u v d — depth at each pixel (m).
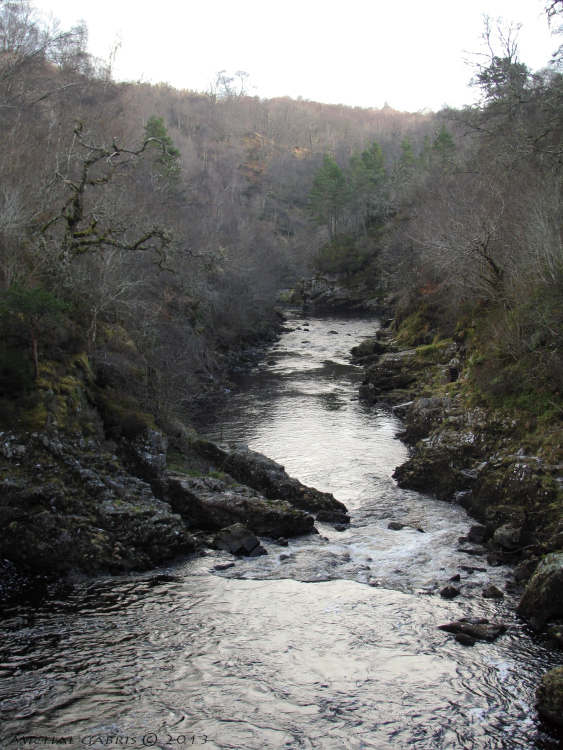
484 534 17.31
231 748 9.24
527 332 23.98
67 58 44.97
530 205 28.11
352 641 12.24
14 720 9.73
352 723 9.84
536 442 20.30
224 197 85.94
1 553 14.85
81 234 23.59
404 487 22.27
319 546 17.22
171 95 170.75
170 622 12.94
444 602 13.88
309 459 25.34
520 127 36.09
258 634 12.50
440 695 10.57
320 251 108.25
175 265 39.44
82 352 21.19
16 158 28.89
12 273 20.83
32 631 12.50
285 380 42.12
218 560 16.28
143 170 47.94
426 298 45.66
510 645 12.12
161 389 24.11
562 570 12.61
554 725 9.84
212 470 22.34
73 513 15.98
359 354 50.12
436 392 31.97
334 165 108.50
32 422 17.12
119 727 9.65
